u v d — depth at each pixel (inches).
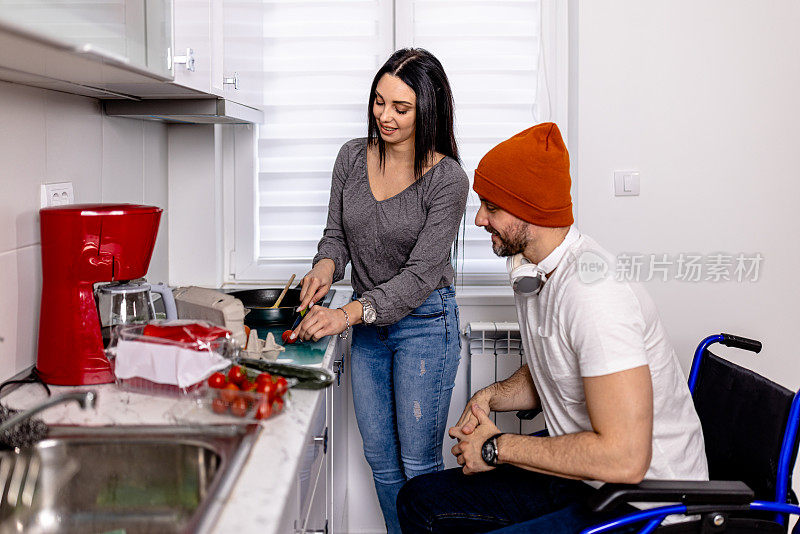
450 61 105.4
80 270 58.5
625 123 102.6
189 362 55.1
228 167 108.0
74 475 47.9
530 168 58.6
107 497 47.9
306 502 60.0
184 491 47.6
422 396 83.5
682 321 106.1
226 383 54.6
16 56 44.1
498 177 59.8
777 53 101.8
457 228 81.3
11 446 46.4
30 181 64.1
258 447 47.6
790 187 103.9
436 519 63.8
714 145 103.0
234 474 42.7
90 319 59.6
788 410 60.7
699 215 104.3
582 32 101.0
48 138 67.4
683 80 102.0
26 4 34.4
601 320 55.3
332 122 107.7
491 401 71.7
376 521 109.2
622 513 58.1
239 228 109.3
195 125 101.6
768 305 106.0
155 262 98.1
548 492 64.9
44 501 47.6
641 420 54.0
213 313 64.6
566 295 57.9
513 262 63.9
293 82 107.0
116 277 60.1
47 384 60.1
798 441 60.4
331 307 91.7
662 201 103.9
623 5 100.7
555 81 105.6
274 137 107.9
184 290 69.1
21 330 63.4
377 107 78.0
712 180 103.7
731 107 102.5
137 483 47.9
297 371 61.2
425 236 78.9
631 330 55.5
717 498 53.6
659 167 103.3
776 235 104.7
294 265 110.3
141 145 91.6
